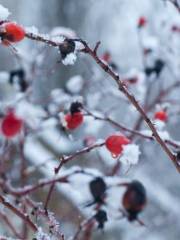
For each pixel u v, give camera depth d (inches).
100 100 34.2
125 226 50.9
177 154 24.8
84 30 72.2
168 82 35.8
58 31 29.8
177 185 72.4
